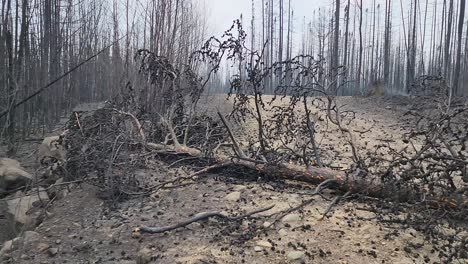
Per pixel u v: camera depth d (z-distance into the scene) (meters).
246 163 4.82
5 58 7.21
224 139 6.15
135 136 5.57
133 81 8.43
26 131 9.20
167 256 2.97
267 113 9.54
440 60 21.77
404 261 2.75
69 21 12.07
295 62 5.48
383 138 7.77
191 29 11.16
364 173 4.10
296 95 5.59
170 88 6.28
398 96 12.62
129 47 11.02
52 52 10.35
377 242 3.05
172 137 5.64
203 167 5.16
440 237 3.03
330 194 4.24
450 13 17.92
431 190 3.44
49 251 3.16
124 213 3.88
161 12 8.56
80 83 16.88
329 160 5.78
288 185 4.54
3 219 4.68
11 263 3.07
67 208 4.13
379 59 30.44
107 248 3.22
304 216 3.55
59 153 5.70
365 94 14.12
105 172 4.45
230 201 4.04
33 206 4.49
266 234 3.22
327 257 2.84
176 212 3.82
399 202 3.74
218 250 3.01
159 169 5.15
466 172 3.57
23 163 6.63
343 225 3.37
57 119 11.20
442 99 4.89
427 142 3.88
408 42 25.00
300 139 5.54
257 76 5.41
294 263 2.77
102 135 4.90
